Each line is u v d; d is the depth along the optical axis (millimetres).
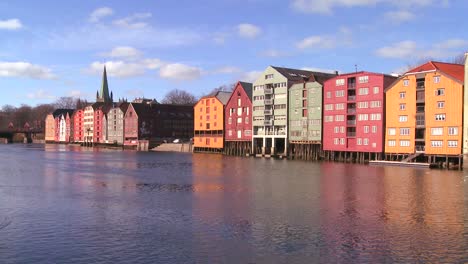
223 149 131750
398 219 34844
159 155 128500
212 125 136625
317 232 30500
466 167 75312
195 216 35406
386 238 29125
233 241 28141
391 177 64062
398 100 87750
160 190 50500
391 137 88938
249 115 122188
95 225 32094
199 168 81250
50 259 24688
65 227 31469
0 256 25109
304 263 24312
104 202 41875
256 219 34438
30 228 31125
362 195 46844
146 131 175000
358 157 95062
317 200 43594
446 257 25438
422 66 85688
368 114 92875
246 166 85688
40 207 38969
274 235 29625
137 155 128625
